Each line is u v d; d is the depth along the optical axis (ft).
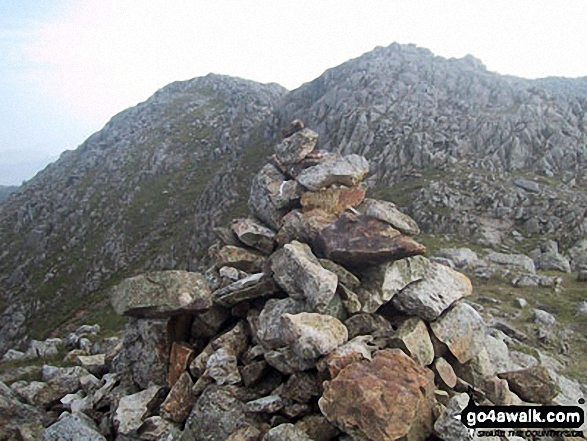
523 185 207.82
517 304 95.96
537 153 231.71
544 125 244.42
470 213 194.80
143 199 385.70
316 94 362.53
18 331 275.59
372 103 297.12
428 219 194.80
